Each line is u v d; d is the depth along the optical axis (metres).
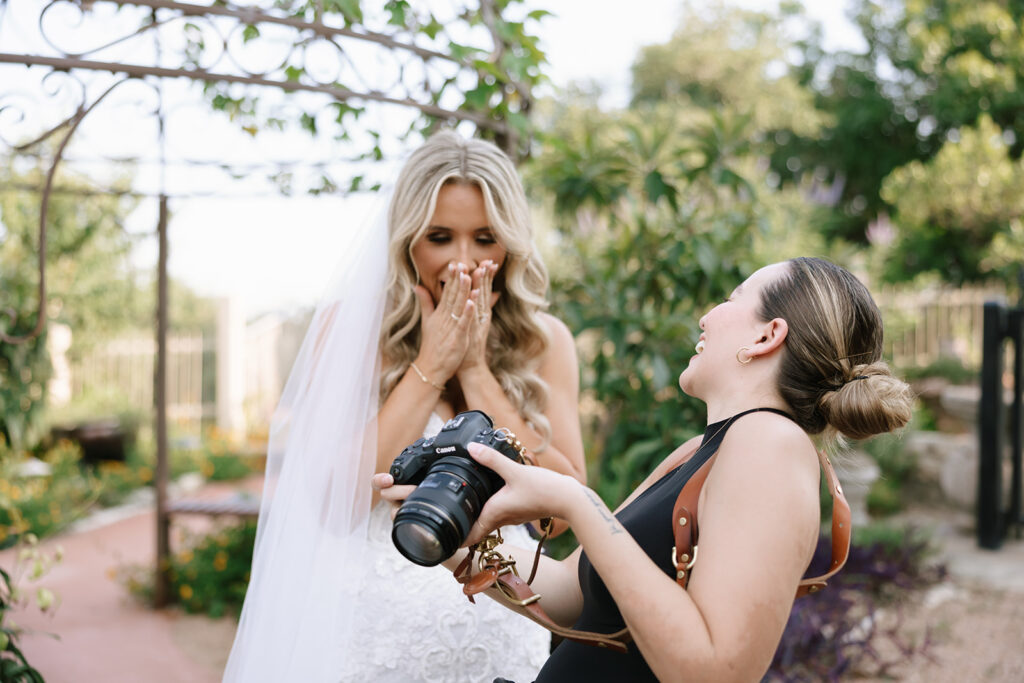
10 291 5.66
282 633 1.66
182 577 4.91
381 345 1.91
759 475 1.07
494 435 1.24
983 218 10.48
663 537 1.18
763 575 1.01
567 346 2.11
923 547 5.08
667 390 3.86
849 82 18.16
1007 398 7.31
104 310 9.14
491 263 1.81
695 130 4.12
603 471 3.87
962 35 14.33
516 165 2.86
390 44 2.39
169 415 10.76
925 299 9.31
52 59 2.11
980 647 4.01
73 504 7.06
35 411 6.14
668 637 1.00
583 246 4.08
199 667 3.95
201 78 2.25
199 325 13.95
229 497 5.23
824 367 1.21
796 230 6.60
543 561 1.51
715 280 3.67
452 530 1.12
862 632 3.92
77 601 4.96
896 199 11.27
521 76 2.65
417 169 1.85
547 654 1.95
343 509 1.71
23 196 5.65
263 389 11.46
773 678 3.43
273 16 2.22
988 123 10.78
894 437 1.33
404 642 1.73
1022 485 6.34
